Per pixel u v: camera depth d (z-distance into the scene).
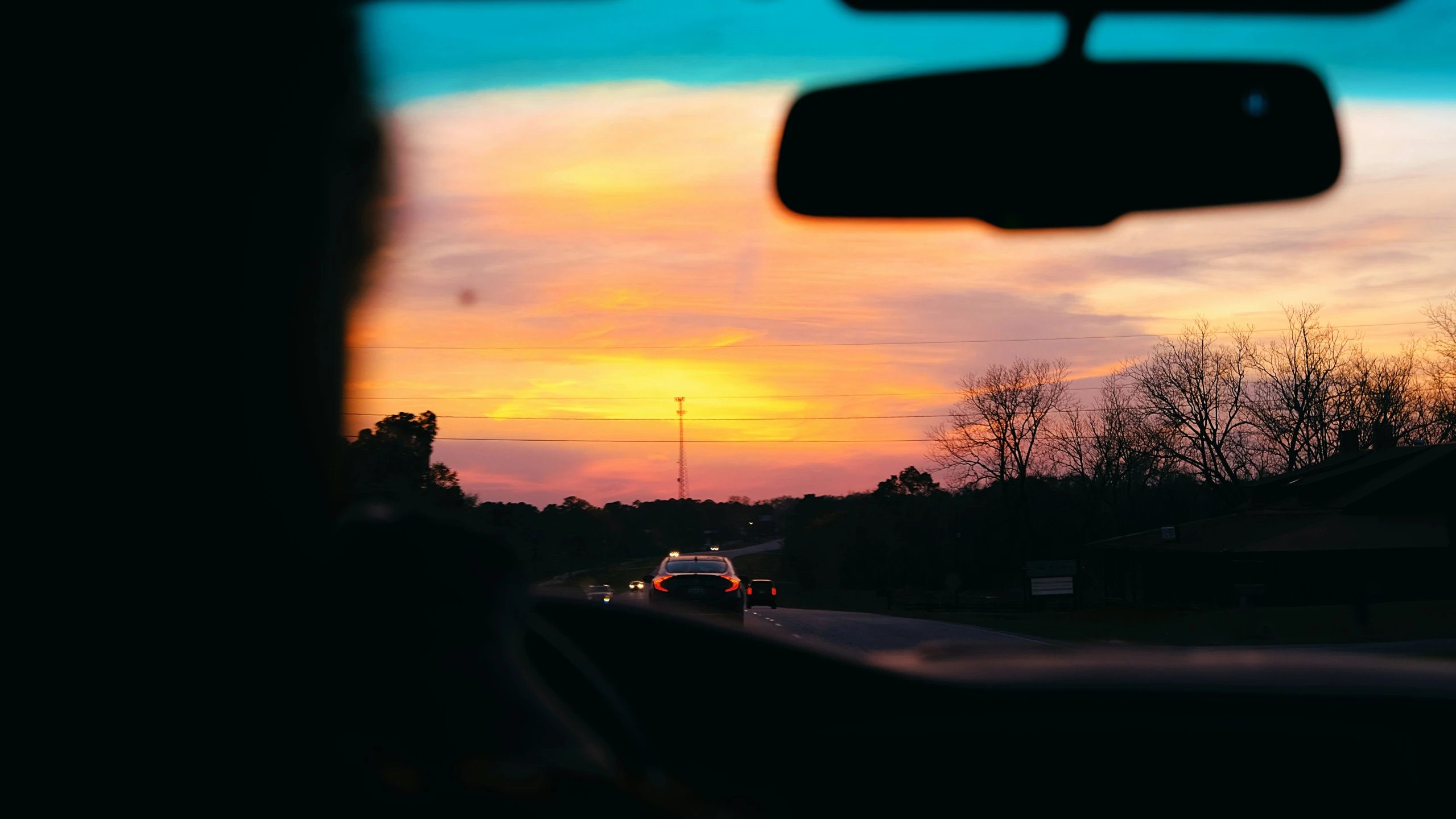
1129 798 1.51
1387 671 1.80
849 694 1.58
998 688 1.66
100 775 0.55
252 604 0.60
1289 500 46.16
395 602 0.68
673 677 1.55
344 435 0.66
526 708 0.70
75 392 0.56
